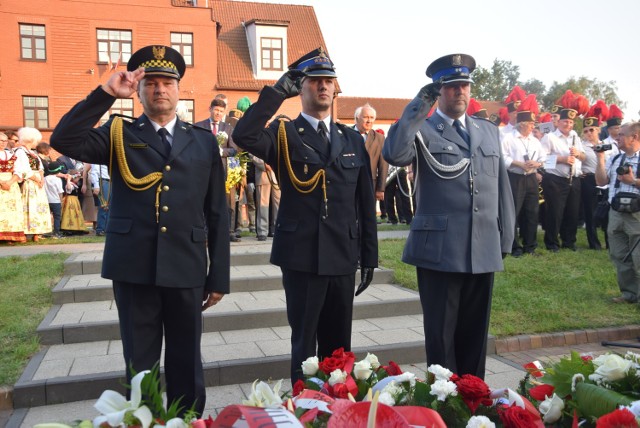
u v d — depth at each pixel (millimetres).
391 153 3467
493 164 3781
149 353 3010
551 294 6668
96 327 4789
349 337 3695
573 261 8133
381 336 5062
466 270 3555
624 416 1806
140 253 2977
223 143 7555
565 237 9211
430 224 3674
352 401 1916
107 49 27062
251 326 5238
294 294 3533
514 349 5340
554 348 5434
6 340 4570
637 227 6285
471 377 2225
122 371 4078
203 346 4730
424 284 3742
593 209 9242
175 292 3018
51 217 10250
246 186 9211
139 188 3023
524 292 6641
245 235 8844
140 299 2992
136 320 2984
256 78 29312
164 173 3047
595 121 9602
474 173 3684
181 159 3100
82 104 2867
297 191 3553
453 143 3721
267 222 8164
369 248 3703
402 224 11953
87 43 26766
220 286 3217
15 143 9961
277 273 6449
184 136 3182
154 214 3014
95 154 3014
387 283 6719
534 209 8469
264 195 8094
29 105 26391
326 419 1954
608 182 6664
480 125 3889
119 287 3055
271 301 5707
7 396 3807
